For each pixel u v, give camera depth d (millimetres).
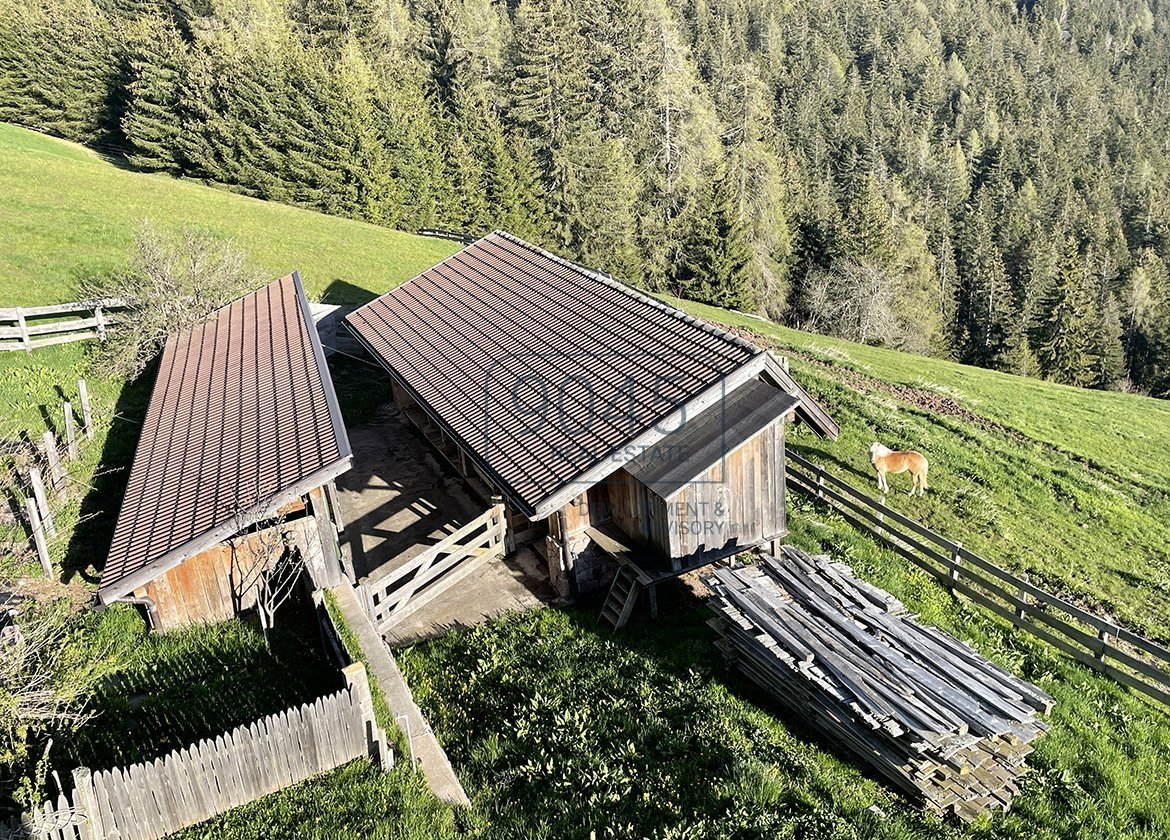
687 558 15023
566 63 65312
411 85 65000
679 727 11609
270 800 9523
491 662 13453
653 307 17812
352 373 28828
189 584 13570
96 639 13109
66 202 39594
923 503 21719
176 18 67312
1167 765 12055
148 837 9023
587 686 12594
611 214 59938
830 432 16047
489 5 97562
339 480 21312
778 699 12344
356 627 12977
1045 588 18406
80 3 64625
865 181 60031
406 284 25000
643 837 9391
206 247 28234
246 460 14742
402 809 9297
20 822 8594
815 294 57625
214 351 21922
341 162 55812
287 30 65250
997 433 28688
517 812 9820
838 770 11031
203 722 11070
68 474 18719
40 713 9812
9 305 28969
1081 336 62969
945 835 9867
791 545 16766
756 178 62750
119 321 26391
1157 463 28062
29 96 62688
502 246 24141
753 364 15094
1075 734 12617
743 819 9562
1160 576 19516
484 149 60938
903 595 16344
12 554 15539
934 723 10445
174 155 56500
